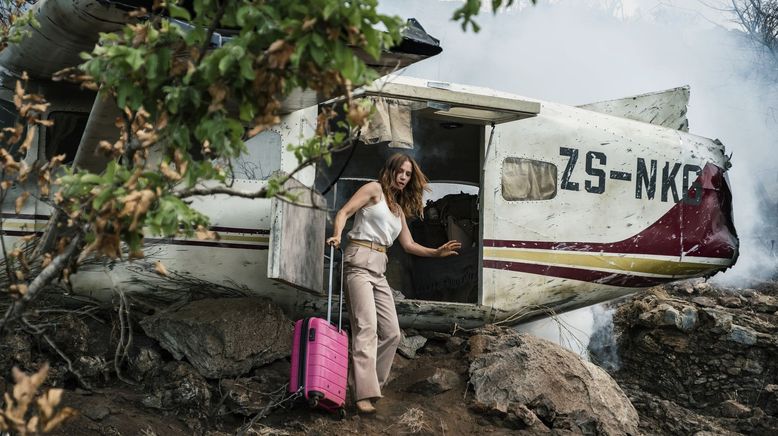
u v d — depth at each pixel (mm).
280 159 6828
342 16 3275
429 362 7059
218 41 4852
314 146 3711
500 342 7047
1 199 4195
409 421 6207
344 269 6383
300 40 3260
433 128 8359
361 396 6125
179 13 3541
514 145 7570
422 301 7199
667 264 8086
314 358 5992
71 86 6621
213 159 3922
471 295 7758
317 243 6660
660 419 7590
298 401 6219
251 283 6777
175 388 6066
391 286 7855
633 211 7953
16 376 3254
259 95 3496
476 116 7180
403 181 6441
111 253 3434
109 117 5305
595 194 7824
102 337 6395
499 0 3447
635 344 8875
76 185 3605
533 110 7051
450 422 6355
